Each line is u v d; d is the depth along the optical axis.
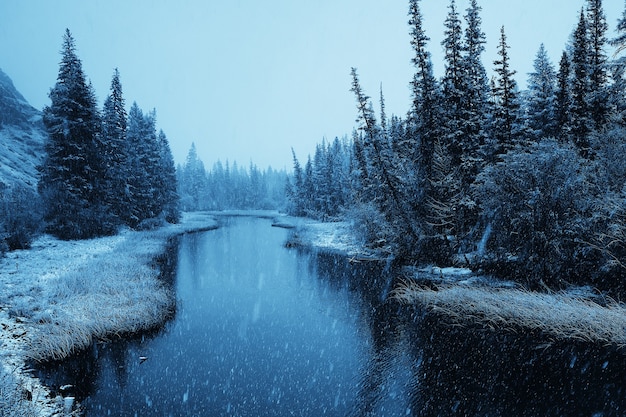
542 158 15.95
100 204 30.95
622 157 15.44
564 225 15.33
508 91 21.47
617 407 7.53
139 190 40.47
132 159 40.47
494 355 10.26
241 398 8.50
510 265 17.70
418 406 8.09
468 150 21.75
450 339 11.55
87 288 14.88
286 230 48.03
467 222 21.22
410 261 23.22
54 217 26.95
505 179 16.89
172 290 17.64
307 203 70.75
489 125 21.97
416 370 9.73
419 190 22.34
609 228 14.12
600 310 11.48
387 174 24.31
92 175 29.64
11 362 9.32
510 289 15.53
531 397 8.15
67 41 28.59
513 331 11.68
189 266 23.36
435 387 8.83
